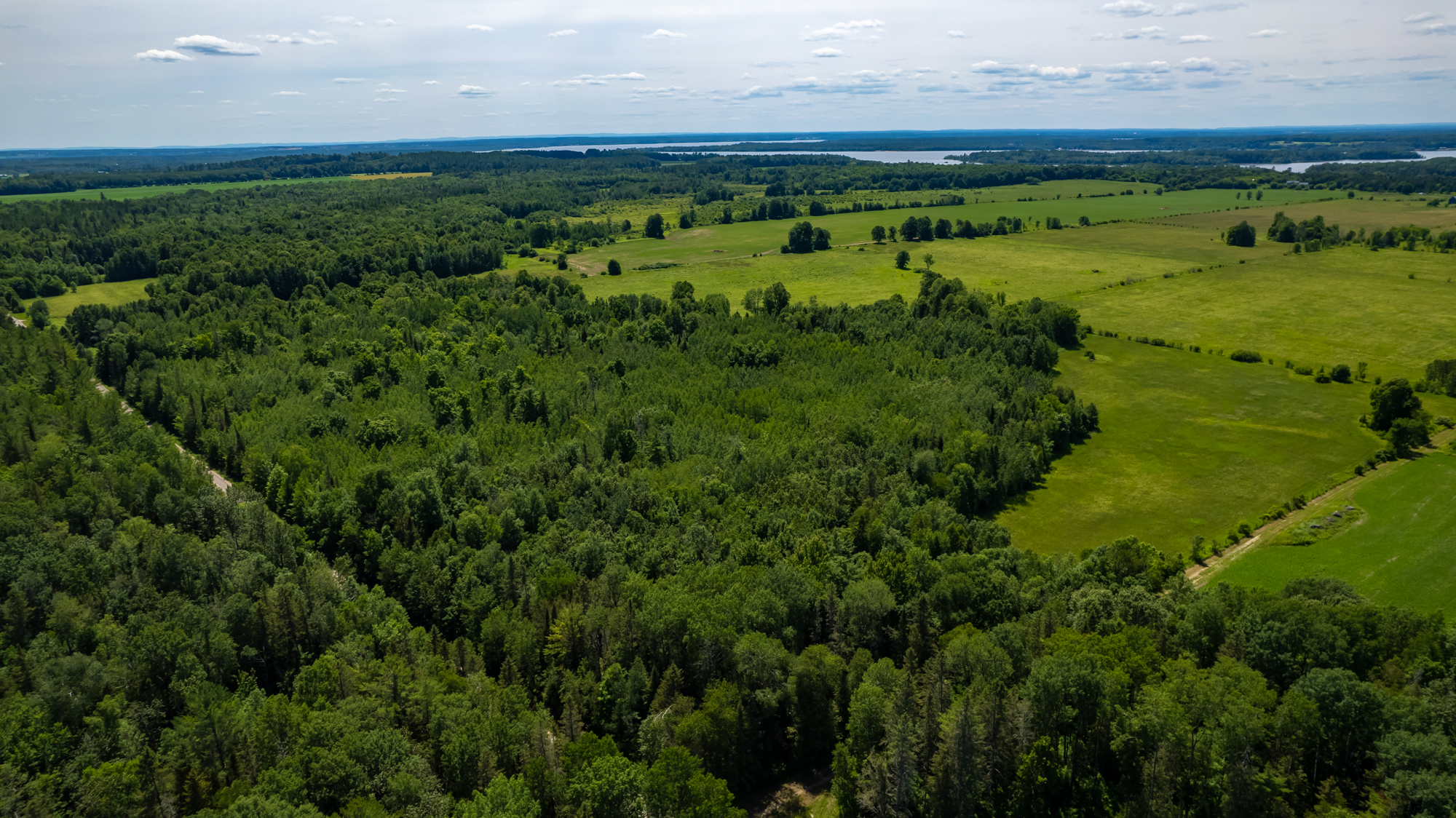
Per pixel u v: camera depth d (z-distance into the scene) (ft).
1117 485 451.12
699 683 271.28
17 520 347.97
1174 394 581.53
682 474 432.66
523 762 237.45
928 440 465.06
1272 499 424.87
